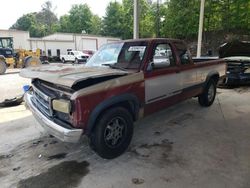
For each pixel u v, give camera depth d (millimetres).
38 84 3564
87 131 2951
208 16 23281
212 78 5867
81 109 2801
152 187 2680
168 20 26500
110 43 4562
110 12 47250
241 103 6230
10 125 4734
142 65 3680
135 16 9367
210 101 5926
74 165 3182
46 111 3207
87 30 58250
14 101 6320
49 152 3562
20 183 2799
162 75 3980
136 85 3471
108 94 3072
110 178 2867
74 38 33594
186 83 4734
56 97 3012
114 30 47281
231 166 3082
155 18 34656
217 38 23875
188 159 3283
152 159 3299
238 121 4809
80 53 27188
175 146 3695
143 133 4246
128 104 3527
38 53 20344
